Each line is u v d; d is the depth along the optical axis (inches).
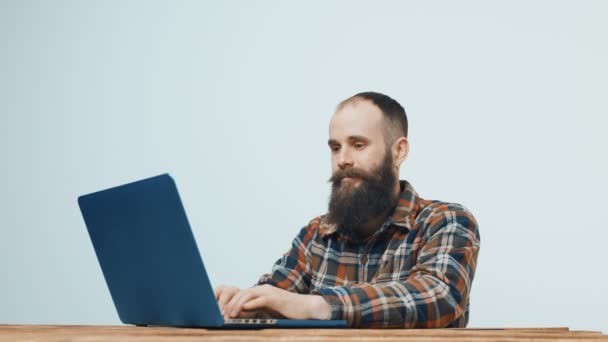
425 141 121.3
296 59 128.4
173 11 133.0
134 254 44.4
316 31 128.4
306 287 73.9
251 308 43.9
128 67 134.0
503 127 119.3
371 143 68.1
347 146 68.4
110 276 48.6
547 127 118.1
